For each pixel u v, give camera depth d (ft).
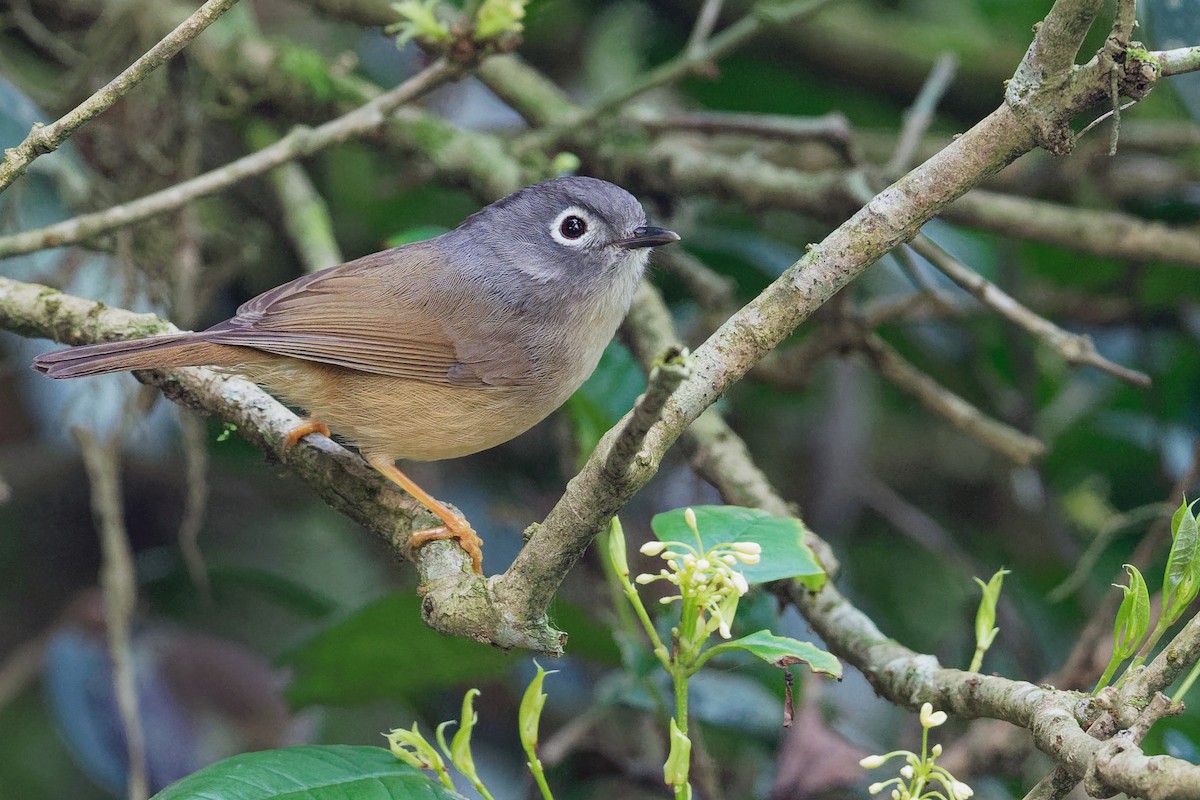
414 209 42.60
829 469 39.24
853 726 35.76
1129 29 16.56
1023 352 38.88
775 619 29.25
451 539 25.13
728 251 41.27
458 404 27.76
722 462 28.45
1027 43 42.93
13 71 37.91
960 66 42.70
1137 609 17.72
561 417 33.99
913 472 42.60
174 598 38.88
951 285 40.50
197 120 37.04
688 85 45.21
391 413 27.45
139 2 37.65
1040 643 38.34
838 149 36.37
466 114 46.11
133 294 33.37
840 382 39.78
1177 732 28.50
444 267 28.43
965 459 42.45
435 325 27.55
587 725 29.40
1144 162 42.06
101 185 36.22
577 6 45.19
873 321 35.19
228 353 26.16
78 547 41.81
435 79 28.32
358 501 26.40
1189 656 16.62
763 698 31.55
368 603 28.27
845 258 17.89
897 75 42.78
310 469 26.84
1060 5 16.47
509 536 38.65
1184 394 39.47
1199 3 29.73
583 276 28.58
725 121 36.86
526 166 36.35
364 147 37.27
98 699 34.83
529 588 19.52
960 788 17.02
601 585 34.17
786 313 18.01
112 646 30.27
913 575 39.68
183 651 36.29
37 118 34.73
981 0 43.34
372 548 41.16
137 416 32.30
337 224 43.42
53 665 35.17
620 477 17.07
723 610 17.76
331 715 37.01
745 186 35.76
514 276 28.32
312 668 30.22
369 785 18.56
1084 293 41.16
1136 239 34.24
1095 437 39.83
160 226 36.04
